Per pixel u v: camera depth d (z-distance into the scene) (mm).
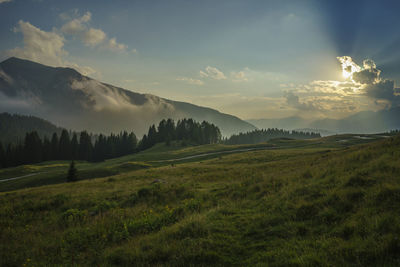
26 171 75062
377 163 10539
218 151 97062
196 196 14125
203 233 7129
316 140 116000
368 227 5492
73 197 17047
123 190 19031
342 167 12219
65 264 6523
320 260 4688
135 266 5797
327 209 7137
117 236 8203
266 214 8203
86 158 125375
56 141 123000
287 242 5926
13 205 14969
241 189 13977
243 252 5922
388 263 4230
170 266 5598
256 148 96625
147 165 64375
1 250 8148
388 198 6598
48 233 10062
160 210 12000
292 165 24344
